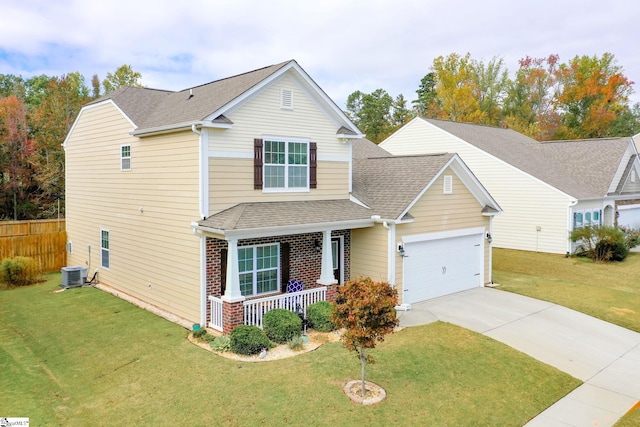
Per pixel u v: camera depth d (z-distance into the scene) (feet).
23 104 127.85
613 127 183.83
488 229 61.16
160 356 36.11
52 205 123.85
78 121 66.18
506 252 86.84
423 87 197.88
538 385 32.50
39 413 27.68
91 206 63.93
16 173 119.34
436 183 53.93
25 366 34.83
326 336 40.68
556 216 83.51
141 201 52.26
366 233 52.16
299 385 30.89
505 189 90.33
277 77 47.24
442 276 55.52
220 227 39.68
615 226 93.45
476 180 56.80
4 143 119.03
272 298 42.52
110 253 59.67
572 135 169.27
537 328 43.86
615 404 30.35
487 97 180.75
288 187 49.37
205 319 43.29
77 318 46.44
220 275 44.32
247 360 35.14
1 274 60.85
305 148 50.67
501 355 36.96
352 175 61.36
